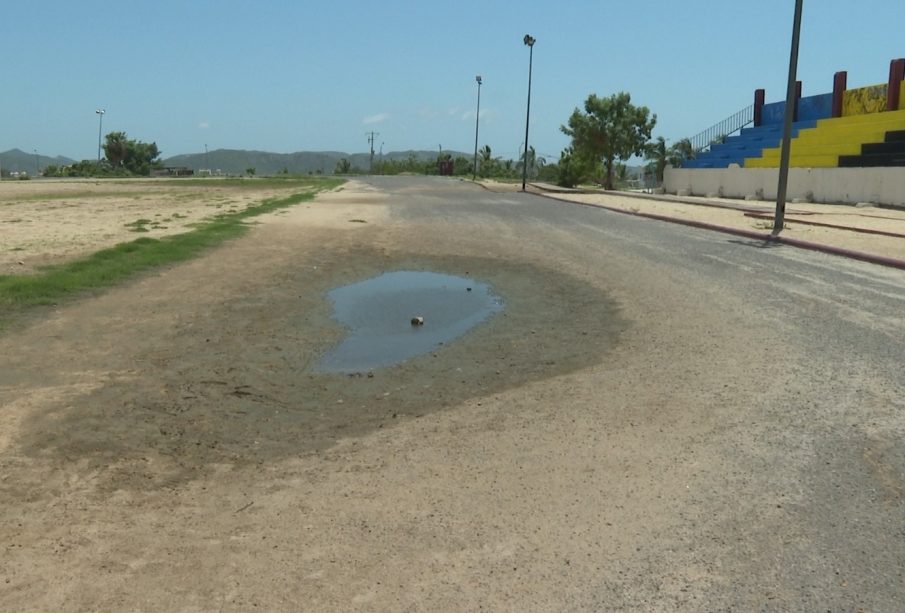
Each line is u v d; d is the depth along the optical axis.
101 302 10.70
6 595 3.63
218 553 4.04
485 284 13.03
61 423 5.96
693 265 14.70
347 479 4.98
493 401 6.59
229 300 11.12
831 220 24.34
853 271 13.93
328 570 3.88
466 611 3.53
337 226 23.20
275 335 9.12
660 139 57.03
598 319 9.90
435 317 10.38
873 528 4.26
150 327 9.30
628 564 3.92
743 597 3.62
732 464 5.13
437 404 6.57
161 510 4.54
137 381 7.12
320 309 10.79
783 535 4.19
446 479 4.96
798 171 37.03
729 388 6.77
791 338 8.59
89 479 4.96
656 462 5.18
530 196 45.50
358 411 6.41
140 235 19.25
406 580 3.79
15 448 5.45
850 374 7.16
